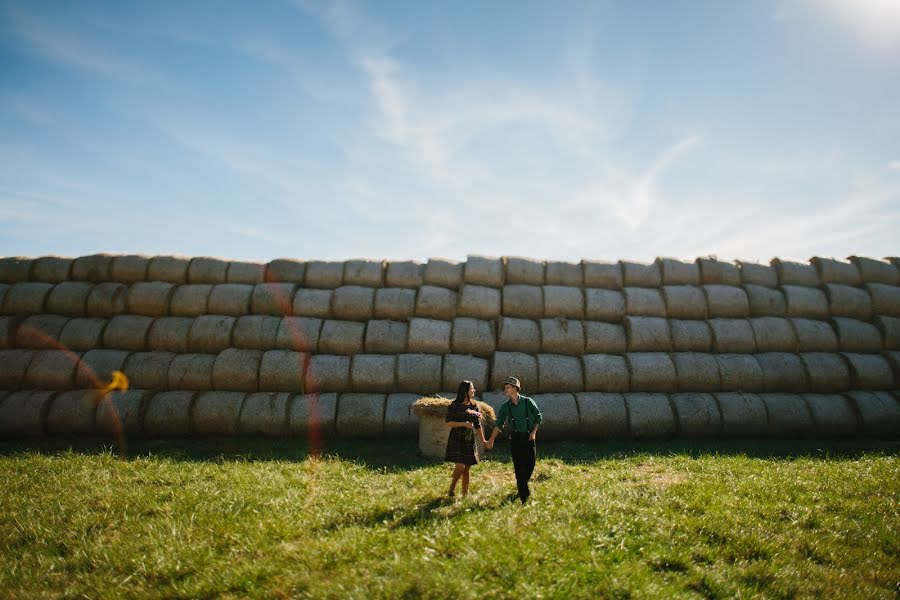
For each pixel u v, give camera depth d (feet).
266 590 13.85
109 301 39.86
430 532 16.99
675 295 41.34
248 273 41.81
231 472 25.75
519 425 21.70
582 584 13.66
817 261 44.75
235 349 37.86
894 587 15.01
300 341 38.37
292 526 18.07
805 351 40.40
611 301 40.96
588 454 31.45
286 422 35.17
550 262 43.04
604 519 18.42
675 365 38.19
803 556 16.71
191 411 35.47
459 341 38.32
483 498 21.43
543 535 16.57
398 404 35.68
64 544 17.01
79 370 36.68
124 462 27.68
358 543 16.17
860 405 37.40
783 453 32.09
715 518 19.08
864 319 42.93
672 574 15.05
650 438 36.09
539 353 38.86
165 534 17.47
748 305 41.83
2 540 17.39
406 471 26.84
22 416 34.55
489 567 14.12
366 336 38.60
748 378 38.19
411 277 41.86
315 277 41.83
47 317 39.47
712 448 33.37
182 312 39.88
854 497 22.36
